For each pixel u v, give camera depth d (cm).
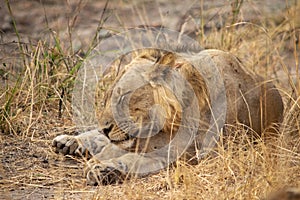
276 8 1841
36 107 1252
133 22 1812
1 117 1187
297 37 1634
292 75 1426
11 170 1058
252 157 995
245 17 1698
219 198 912
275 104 1148
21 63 1438
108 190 958
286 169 956
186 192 923
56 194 971
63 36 1555
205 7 1852
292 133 1137
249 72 1133
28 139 1159
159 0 1989
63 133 1188
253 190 912
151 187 969
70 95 1277
